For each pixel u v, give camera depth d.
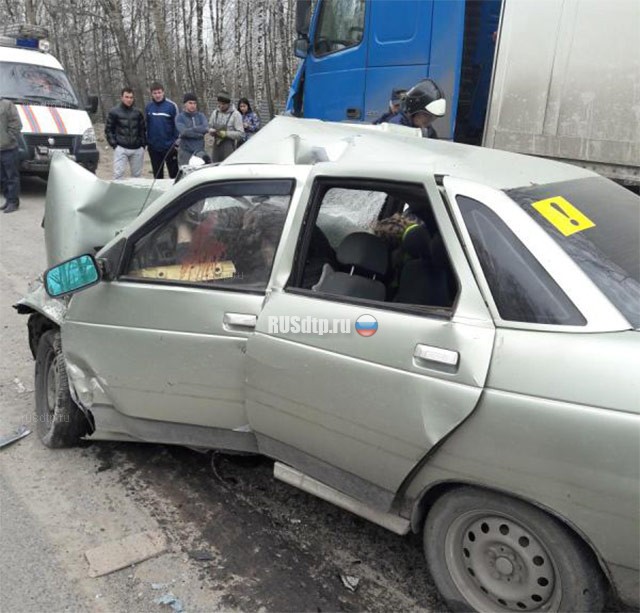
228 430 2.86
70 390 3.32
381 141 2.79
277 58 30.11
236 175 2.73
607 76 4.52
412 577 2.62
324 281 2.52
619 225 2.40
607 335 1.92
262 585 2.56
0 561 2.67
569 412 1.87
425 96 4.93
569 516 1.91
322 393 2.40
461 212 2.19
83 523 2.93
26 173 10.67
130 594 2.50
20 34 11.99
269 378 2.56
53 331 3.57
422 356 2.14
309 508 3.06
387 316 2.27
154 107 10.36
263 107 26.70
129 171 12.98
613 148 4.55
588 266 2.09
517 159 2.78
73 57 30.17
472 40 5.69
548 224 2.18
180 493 3.17
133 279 2.94
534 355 1.96
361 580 2.60
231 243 2.74
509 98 5.04
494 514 2.13
